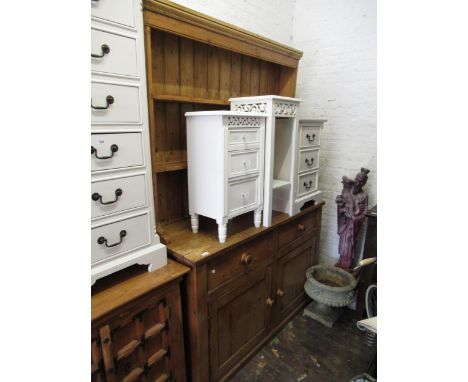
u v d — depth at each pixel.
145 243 1.17
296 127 1.72
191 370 1.38
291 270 1.94
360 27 2.00
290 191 1.79
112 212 1.03
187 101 1.49
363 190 2.08
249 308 1.60
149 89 1.19
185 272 1.21
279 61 1.91
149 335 1.12
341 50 2.10
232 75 1.83
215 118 1.26
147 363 1.14
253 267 1.56
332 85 2.18
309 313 2.08
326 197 2.36
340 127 2.20
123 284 1.10
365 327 1.03
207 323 1.34
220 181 1.31
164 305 1.16
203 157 1.35
